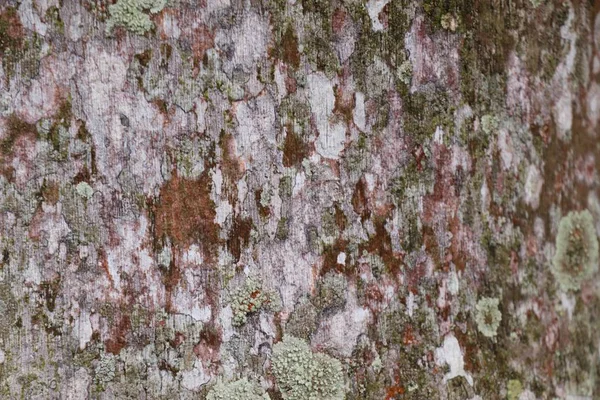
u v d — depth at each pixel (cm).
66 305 75
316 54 77
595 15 83
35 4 74
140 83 75
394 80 78
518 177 81
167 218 76
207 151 76
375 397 78
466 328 79
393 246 78
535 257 81
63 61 75
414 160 78
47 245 75
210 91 76
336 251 77
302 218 77
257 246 77
